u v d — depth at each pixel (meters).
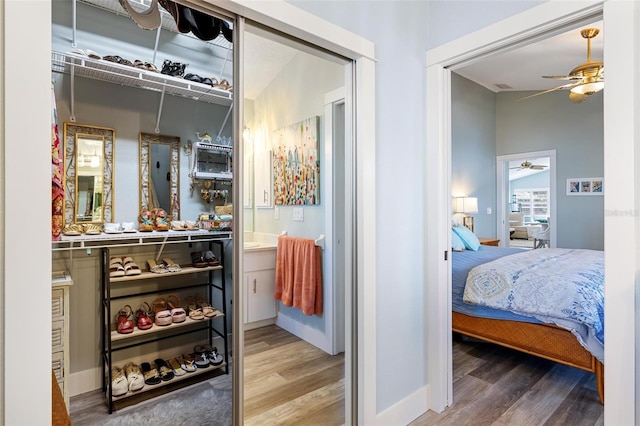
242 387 1.42
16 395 0.86
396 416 1.88
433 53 2.05
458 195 5.15
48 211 0.90
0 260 0.85
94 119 1.20
